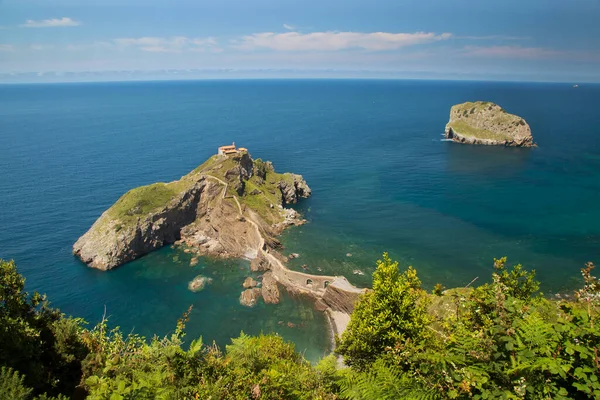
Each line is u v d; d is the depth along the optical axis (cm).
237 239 10612
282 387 2109
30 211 12350
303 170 17262
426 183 15200
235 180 12350
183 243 11112
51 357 2472
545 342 1266
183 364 2144
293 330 7438
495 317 1508
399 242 10512
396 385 1608
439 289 4978
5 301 2652
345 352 3206
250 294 8475
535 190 14062
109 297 8500
